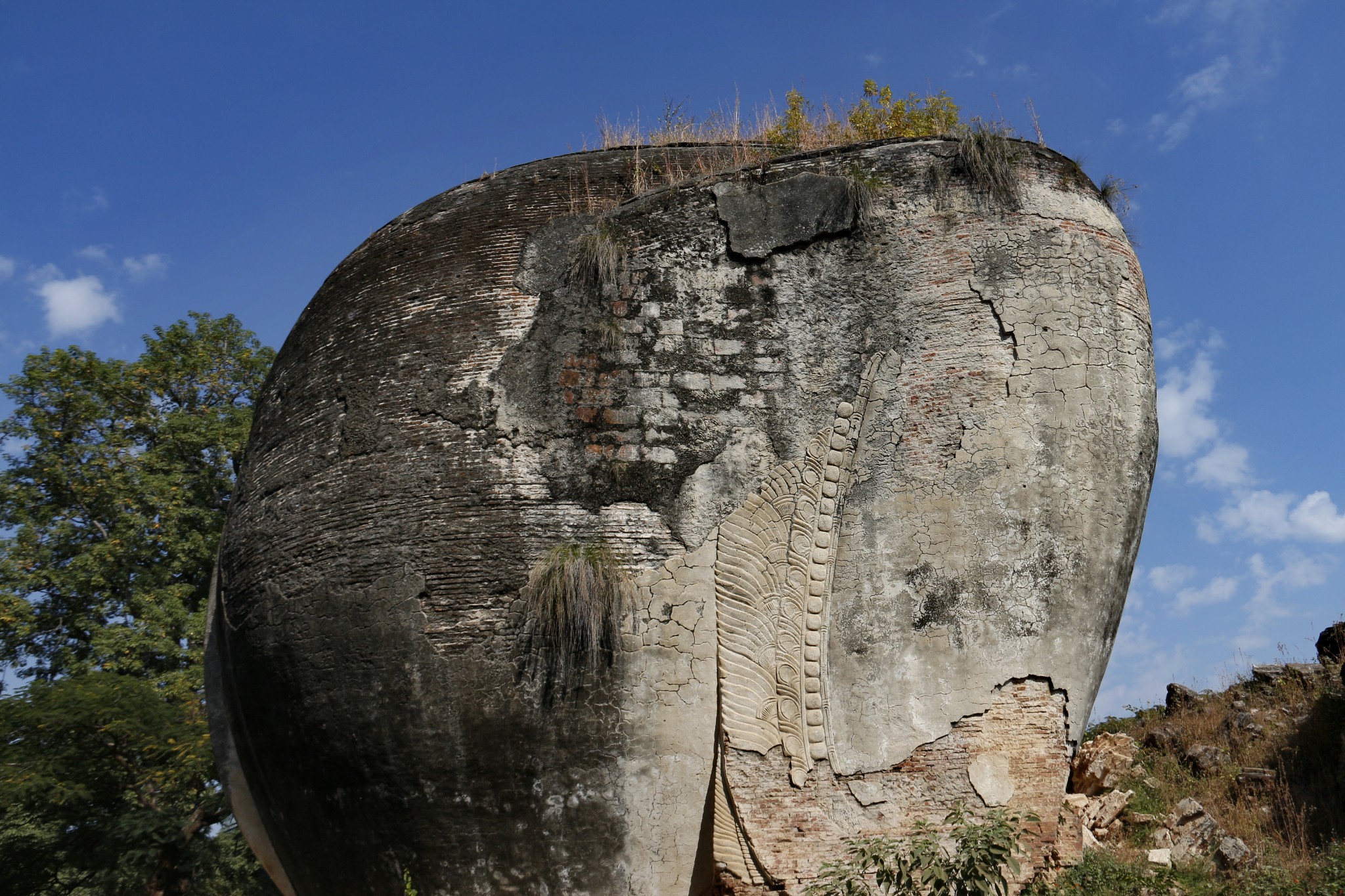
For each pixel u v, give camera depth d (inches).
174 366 820.0
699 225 339.3
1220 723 477.1
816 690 304.5
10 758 563.8
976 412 323.3
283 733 318.7
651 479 313.6
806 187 342.0
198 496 778.2
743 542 311.0
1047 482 321.4
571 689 297.1
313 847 319.3
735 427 320.2
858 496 317.7
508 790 294.0
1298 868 341.4
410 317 339.3
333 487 324.2
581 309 330.6
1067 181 349.4
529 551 305.7
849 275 334.6
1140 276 356.2
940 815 299.6
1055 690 312.0
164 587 746.8
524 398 320.2
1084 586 320.2
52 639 746.2
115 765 599.8
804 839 295.6
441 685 298.2
